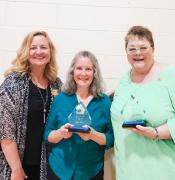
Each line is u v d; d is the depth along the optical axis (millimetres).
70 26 2238
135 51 1775
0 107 1847
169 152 1701
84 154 1853
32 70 2016
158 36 2246
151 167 1692
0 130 1845
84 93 1934
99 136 1833
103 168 1986
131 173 1730
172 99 1700
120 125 1802
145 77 1831
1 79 2248
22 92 1897
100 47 2244
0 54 2242
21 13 2234
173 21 2242
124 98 1816
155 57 2252
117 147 1818
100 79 1959
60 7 2234
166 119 1697
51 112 1928
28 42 1958
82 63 1896
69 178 1826
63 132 1750
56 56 2223
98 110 1913
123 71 2248
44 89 2006
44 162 1936
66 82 1956
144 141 1720
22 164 1935
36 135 1933
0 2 2234
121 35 2242
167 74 1741
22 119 1891
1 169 1903
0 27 2236
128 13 2236
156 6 2238
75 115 1868
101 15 2238
